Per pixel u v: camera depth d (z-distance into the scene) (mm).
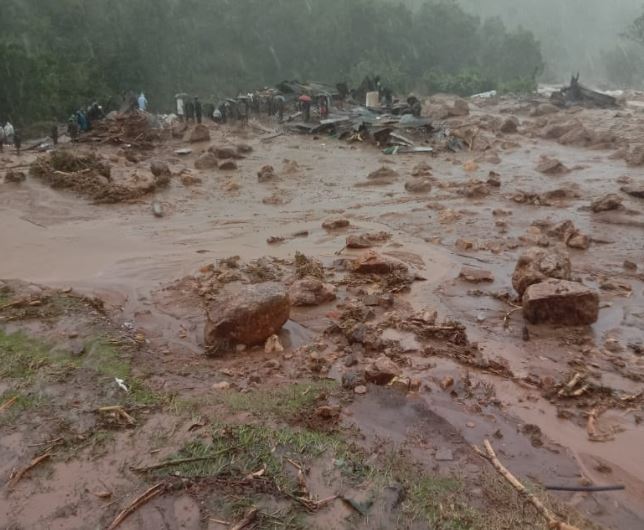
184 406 6801
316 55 60625
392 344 8484
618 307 9836
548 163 20062
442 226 14445
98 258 12680
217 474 5691
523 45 65875
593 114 32562
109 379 7391
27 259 12586
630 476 5965
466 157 23156
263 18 59312
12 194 17359
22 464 5934
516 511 5301
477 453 6148
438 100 41438
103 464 5898
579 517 5309
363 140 26500
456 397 7234
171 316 9734
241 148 24453
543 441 6465
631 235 13391
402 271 11328
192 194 18047
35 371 7578
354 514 5215
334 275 11352
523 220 14703
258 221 15320
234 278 11227
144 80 50531
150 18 52125
